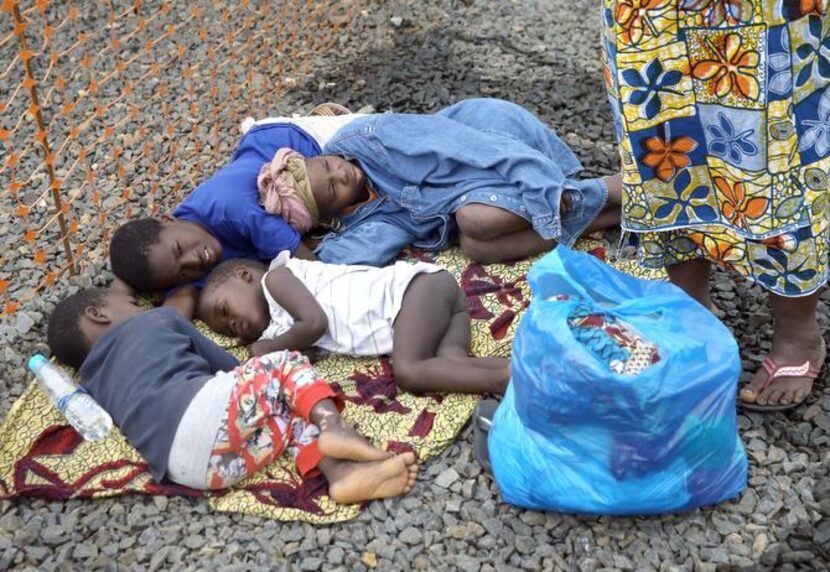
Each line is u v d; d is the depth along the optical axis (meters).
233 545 2.65
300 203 3.61
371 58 5.00
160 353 2.92
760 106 2.47
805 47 2.40
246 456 2.80
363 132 3.75
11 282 3.71
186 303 3.46
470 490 2.76
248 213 3.57
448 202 3.61
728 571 2.50
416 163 3.67
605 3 2.61
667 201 2.75
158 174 4.26
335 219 3.78
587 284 2.76
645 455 2.48
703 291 3.10
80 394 3.02
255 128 3.94
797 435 2.86
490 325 3.36
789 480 2.73
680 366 2.43
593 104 4.53
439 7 5.36
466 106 3.92
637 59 2.53
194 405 2.77
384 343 3.17
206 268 3.52
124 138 4.47
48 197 4.14
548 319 2.47
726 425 2.54
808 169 2.55
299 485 2.81
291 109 4.66
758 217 2.62
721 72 2.49
